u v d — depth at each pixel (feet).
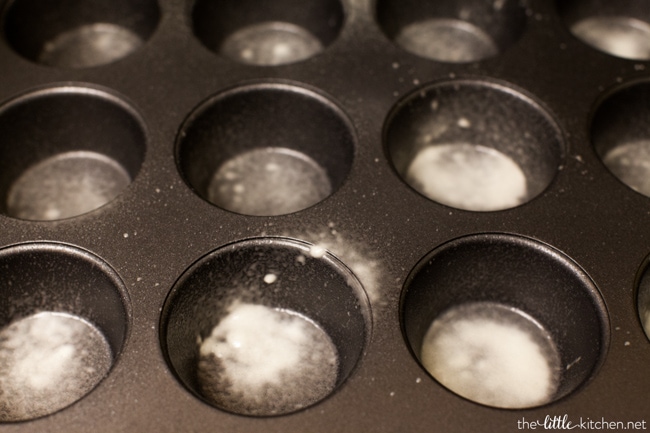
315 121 1.01
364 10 1.07
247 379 0.87
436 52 1.16
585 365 0.84
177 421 0.77
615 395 0.78
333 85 1.00
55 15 1.14
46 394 0.86
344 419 0.77
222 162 1.04
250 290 0.91
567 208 0.90
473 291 0.93
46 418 0.77
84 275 0.88
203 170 1.02
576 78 1.01
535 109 0.99
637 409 0.78
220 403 0.85
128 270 0.85
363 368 0.80
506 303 0.93
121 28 1.17
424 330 0.91
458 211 0.90
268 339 0.90
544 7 1.08
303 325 0.92
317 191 1.02
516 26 1.12
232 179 1.03
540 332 0.91
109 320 0.89
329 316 0.91
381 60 1.03
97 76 1.00
